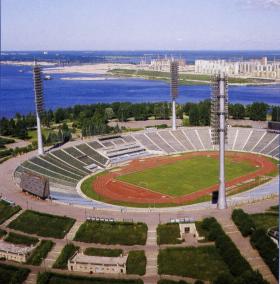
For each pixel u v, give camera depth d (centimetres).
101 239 15975
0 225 17662
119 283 13362
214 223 16075
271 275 13262
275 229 15612
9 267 14712
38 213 18062
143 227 16488
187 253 14638
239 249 14762
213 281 12862
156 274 13850
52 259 15112
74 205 19538
